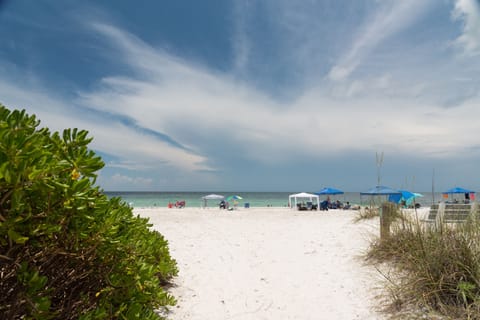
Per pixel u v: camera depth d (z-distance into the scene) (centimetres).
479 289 294
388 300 342
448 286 314
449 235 377
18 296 165
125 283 242
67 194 163
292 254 597
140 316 257
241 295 405
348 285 409
